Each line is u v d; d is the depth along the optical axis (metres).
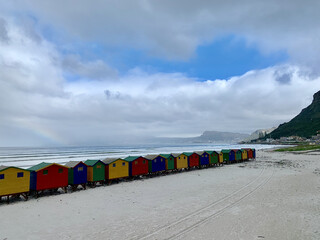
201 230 13.15
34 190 22.03
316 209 17.08
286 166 45.84
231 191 23.30
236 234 12.55
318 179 29.92
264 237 12.17
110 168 27.56
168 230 13.19
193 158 41.69
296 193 22.23
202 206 18.02
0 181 18.81
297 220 14.77
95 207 18.27
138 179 31.95
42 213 16.77
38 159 83.50
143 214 16.28
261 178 31.09
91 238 12.23
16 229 13.65
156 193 23.11
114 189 25.28
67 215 16.27
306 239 11.94
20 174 20.08
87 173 26.50
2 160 80.69
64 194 22.98
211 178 31.98
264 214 15.95
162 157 35.66
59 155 107.88
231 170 40.78
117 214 16.38
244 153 59.25
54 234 12.81
